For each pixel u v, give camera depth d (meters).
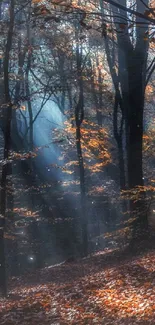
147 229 22.77
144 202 22.16
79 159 30.14
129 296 13.77
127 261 21.30
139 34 18.64
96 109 32.50
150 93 35.75
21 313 13.20
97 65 32.19
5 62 16.48
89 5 19.70
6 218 18.70
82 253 31.52
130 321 11.12
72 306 13.50
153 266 17.33
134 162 22.80
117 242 27.83
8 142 16.95
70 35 24.61
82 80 27.36
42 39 24.41
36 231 31.47
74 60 27.64
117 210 36.31
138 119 22.73
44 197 34.47
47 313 12.99
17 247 27.67
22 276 25.52
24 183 31.00
